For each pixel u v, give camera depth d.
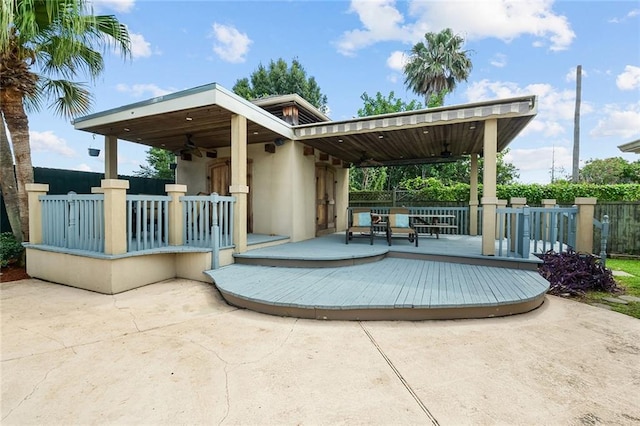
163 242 5.19
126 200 4.40
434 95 18.44
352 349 2.70
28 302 3.90
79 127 6.30
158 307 3.74
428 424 1.77
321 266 5.06
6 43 4.34
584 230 5.30
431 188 10.42
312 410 1.89
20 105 5.39
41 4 4.50
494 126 5.13
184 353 2.61
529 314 3.59
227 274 4.61
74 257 4.57
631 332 3.10
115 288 4.23
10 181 5.85
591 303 4.06
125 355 2.57
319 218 8.49
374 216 7.66
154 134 6.93
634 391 2.11
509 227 5.21
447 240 7.62
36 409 1.89
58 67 5.50
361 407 1.92
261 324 3.25
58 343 2.79
